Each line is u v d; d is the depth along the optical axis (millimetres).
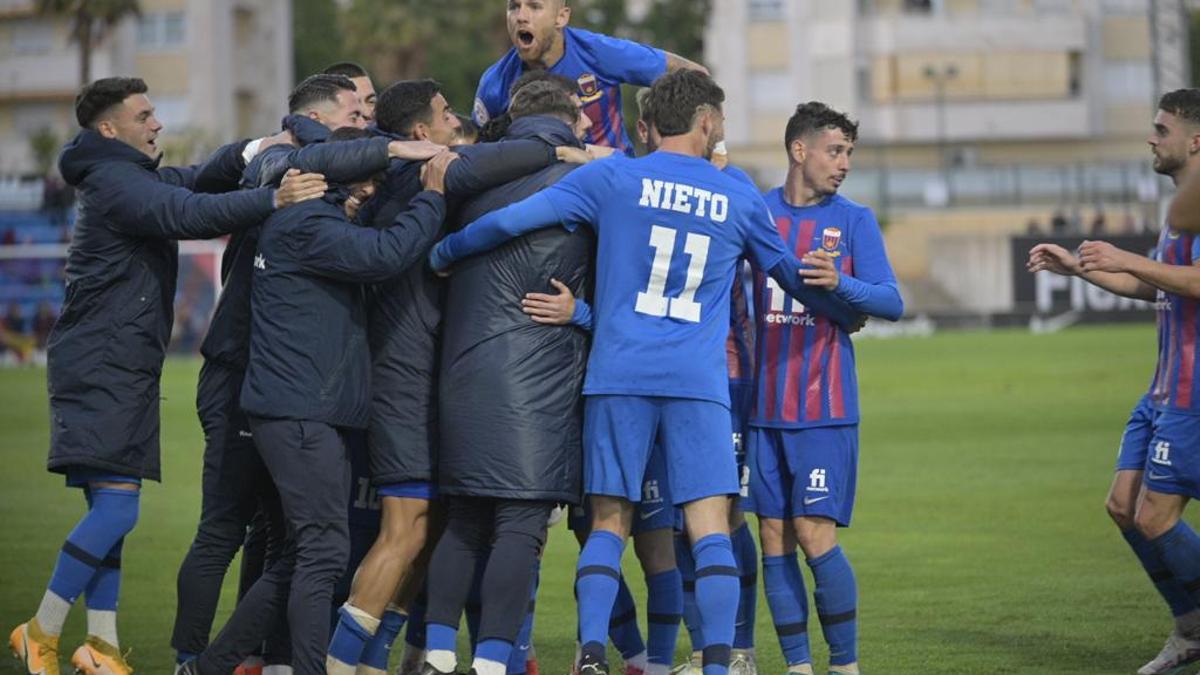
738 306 27719
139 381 26750
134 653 30312
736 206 24703
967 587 35281
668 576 26391
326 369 24641
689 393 24281
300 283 24688
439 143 26703
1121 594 34219
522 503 24672
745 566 27719
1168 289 26172
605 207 24484
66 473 27297
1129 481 28344
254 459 26531
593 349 24656
